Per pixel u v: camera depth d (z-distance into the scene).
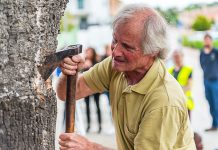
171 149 2.83
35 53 2.51
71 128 2.84
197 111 12.59
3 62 2.42
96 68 3.27
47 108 2.60
